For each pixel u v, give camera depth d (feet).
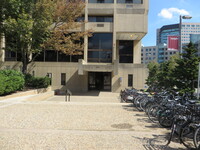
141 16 65.41
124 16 65.77
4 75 38.22
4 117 21.36
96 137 15.39
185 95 25.82
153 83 67.62
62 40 53.62
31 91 44.65
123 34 68.54
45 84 54.13
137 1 67.41
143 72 63.98
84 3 58.29
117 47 78.13
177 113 17.33
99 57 68.44
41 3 45.44
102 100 43.96
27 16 43.86
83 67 56.13
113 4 65.98
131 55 78.02
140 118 22.36
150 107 22.13
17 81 40.19
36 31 44.70
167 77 52.44
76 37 56.29
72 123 19.40
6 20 42.93
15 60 68.74
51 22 48.52
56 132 16.42
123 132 16.92
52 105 29.84
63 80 65.77
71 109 26.84
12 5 43.14
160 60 343.67
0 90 33.60
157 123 20.38
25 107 27.81
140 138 15.52
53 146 13.34
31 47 50.80
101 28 66.74
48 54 68.85
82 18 69.10
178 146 14.14
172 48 54.44
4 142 13.92
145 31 65.31
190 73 40.11
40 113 23.84
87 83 67.15
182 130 14.32
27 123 19.10
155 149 13.41
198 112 16.42
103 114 23.95
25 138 14.82
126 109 27.58
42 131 16.62
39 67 65.31
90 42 68.54
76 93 61.21
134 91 35.40
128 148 13.37
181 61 41.91
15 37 49.01
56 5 49.65
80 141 14.42
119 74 64.34
